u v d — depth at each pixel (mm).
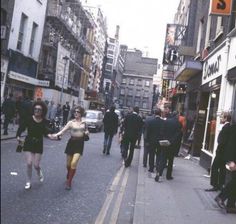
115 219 7410
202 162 16500
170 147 11906
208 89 17688
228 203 8375
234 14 14664
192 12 28141
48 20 36031
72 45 48000
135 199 9031
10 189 8570
